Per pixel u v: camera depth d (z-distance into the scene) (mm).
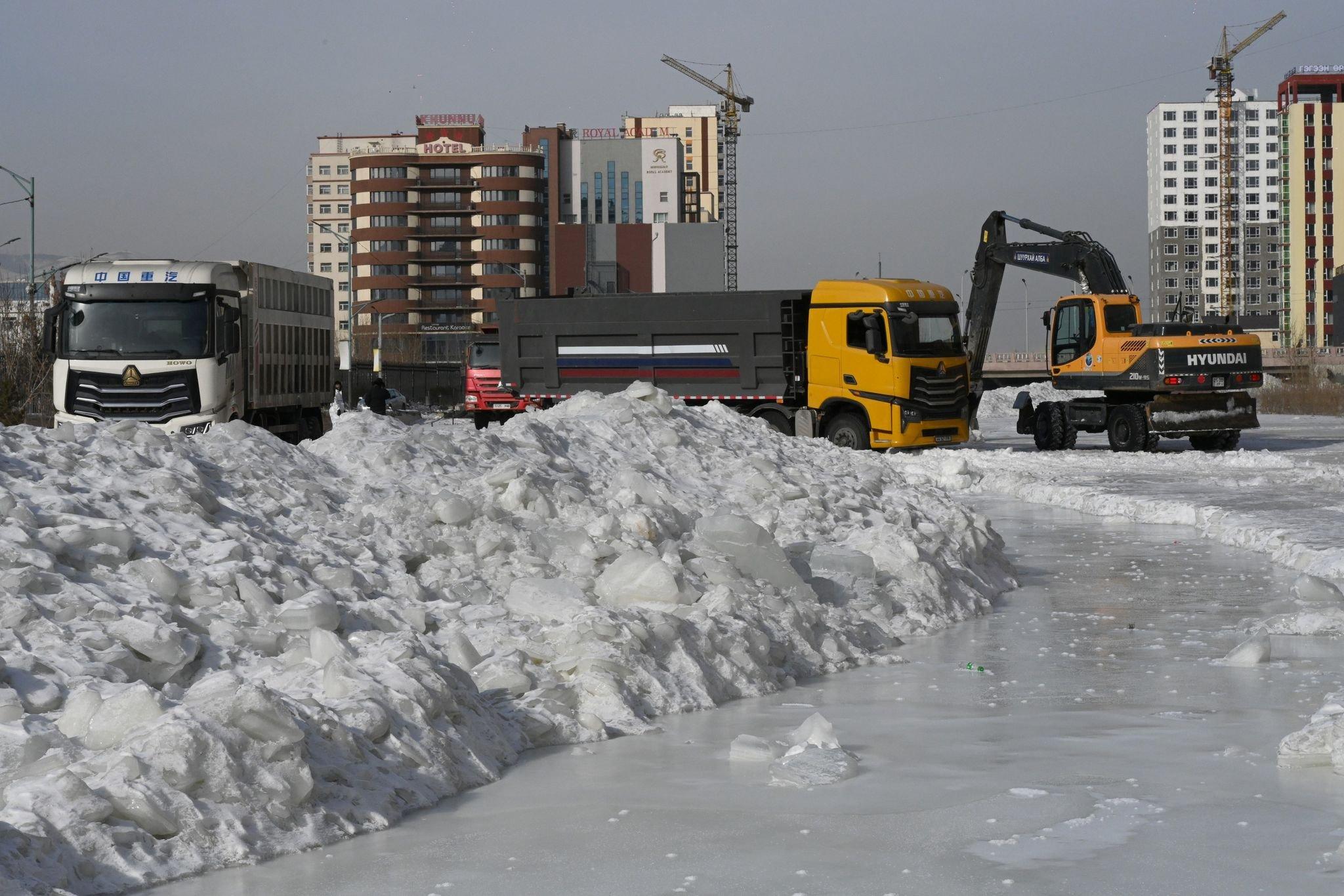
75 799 5238
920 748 7203
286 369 30703
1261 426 51000
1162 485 25453
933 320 31938
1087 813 5957
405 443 11492
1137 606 12383
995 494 26109
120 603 7383
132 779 5426
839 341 31906
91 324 25719
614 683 7941
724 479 13422
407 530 9891
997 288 37719
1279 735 7426
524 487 10781
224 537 8703
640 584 9273
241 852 5383
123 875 5078
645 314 34875
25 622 6848
